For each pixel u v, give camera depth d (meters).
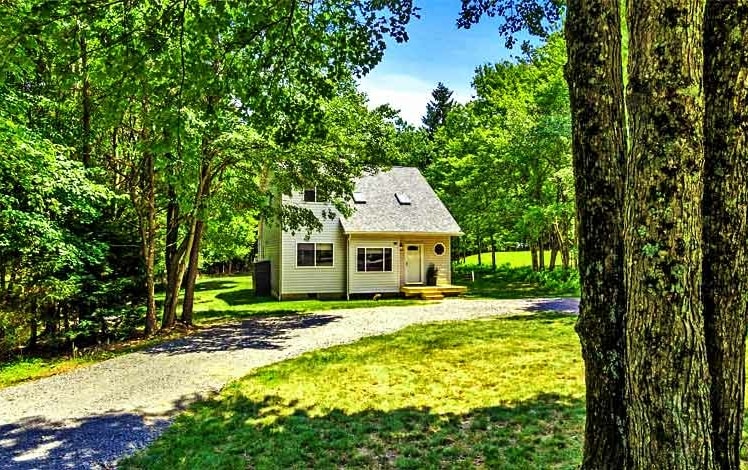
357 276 19.97
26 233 9.34
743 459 4.06
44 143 8.56
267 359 8.83
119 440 5.06
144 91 5.09
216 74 5.42
